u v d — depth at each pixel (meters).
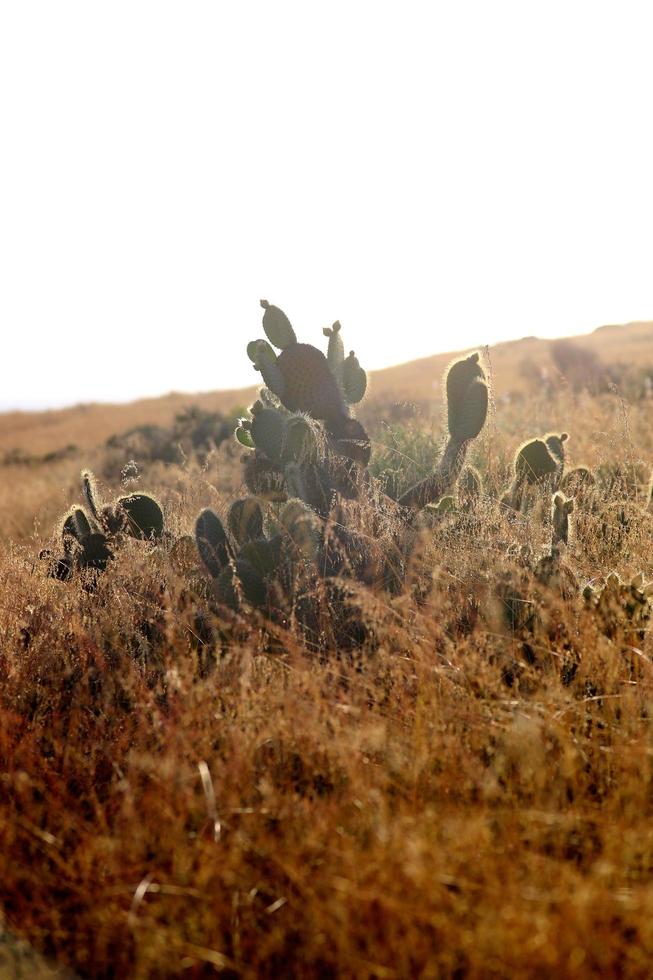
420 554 3.75
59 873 2.21
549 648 3.07
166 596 3.53
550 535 4.16
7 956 1.97
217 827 2.18
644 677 2.87
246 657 2.97
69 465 16.45
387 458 5.82
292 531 3.77
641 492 5.14
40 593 4.05
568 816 2.14
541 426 8.61
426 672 2.94
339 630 3.43
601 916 1.82
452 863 1.98
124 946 1.95
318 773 2.51
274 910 2.02
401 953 1.78
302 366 4.23
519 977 1.69
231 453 11.38
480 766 2.41
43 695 3.14
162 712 2.94
